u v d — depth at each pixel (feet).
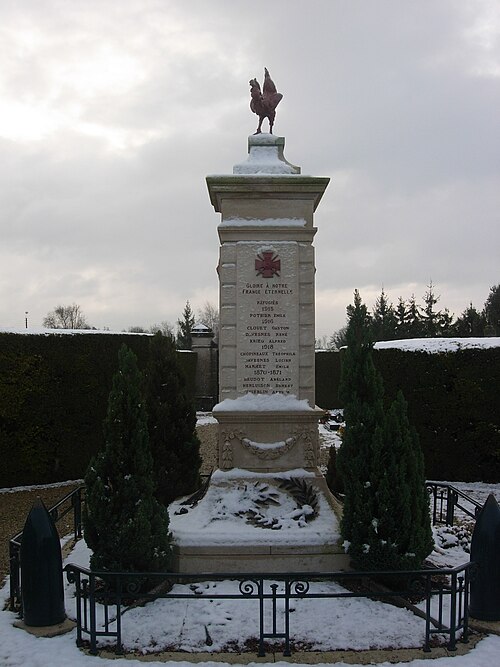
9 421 43.21
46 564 17.80
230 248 25.26
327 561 21.33
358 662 15.89
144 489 19.72
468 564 17.15
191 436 29.66
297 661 15.96
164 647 16.78
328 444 59.41
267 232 25.29
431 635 17.43
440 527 28.32
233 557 21.36
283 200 25.53
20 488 43.06
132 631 17.56
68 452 45.73
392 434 20.42
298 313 25.16
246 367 25.03
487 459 44.32
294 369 25.05
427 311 138.51
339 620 18.28
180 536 21.80
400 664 15.72
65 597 20.26
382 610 18.95
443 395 44.86
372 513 20.18
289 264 25.21
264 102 27.30
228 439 24.73
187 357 95.76
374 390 21.22
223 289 25.20
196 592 20.22
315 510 23.30
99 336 48.03
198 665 15.48
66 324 230.89
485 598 18.06
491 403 43.86
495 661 15.83
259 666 15.57
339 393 21.72
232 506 23.30
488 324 147.84
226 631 17.65
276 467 24.67
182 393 29.76
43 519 18.01
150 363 29.99
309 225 25.43
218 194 25.45
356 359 21.59
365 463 20.52
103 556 19.24
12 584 19.51
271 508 23.41
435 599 19.92
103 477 19.58
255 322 25.11
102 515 19.21
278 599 19.61
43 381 44.50
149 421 28.78
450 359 44.78
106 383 48.21
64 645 16.76
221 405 24.68
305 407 24.64
